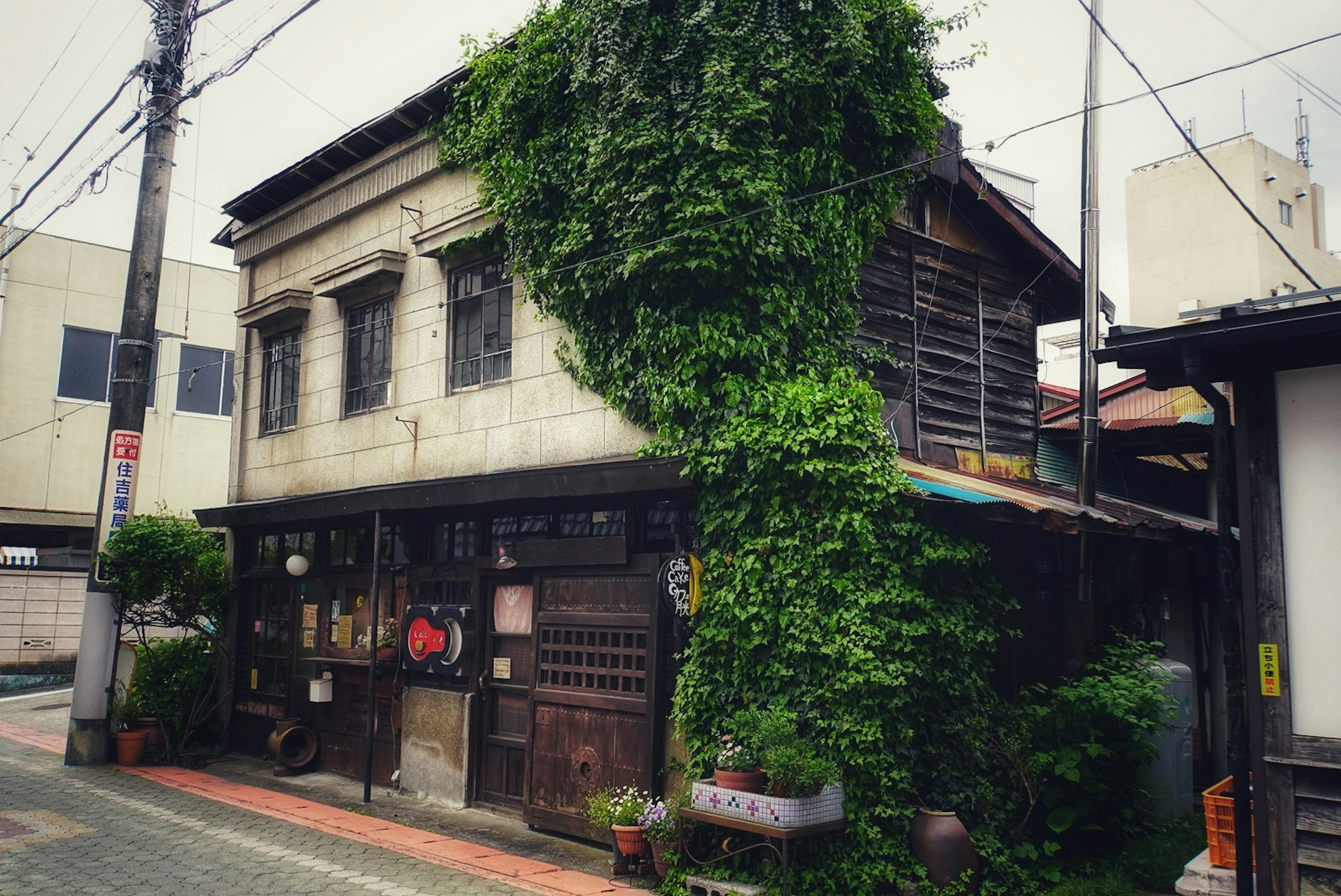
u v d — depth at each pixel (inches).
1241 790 211.2
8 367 835.4
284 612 529.0
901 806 276.7
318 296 508.1
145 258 511.5
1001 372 452.8
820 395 300.0
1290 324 195.3
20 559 821.9
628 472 326.6
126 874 291.7
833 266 343.0
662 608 326.0
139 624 515.2
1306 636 204.8
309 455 520.1
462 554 427.2
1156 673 318.3
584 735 345.7
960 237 440.1
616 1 337.1
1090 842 303.9
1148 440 463.8
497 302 423.5
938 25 386.9
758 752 279.1
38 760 501.4
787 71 326.6
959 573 303.4
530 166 375.2
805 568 287.6
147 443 907.4
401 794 424.8
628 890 290.7
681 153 320.5
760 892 270.4
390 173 483.5
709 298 323.0
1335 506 204.5
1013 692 326.3
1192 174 1099.9
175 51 506.3
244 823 369.4
